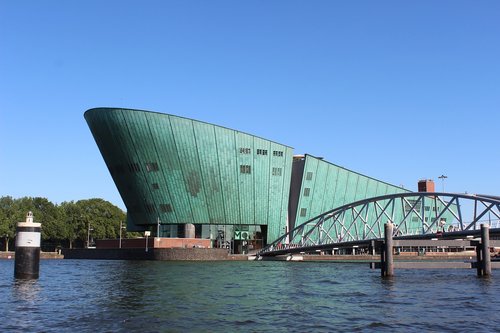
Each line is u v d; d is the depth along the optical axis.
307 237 111.50
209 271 67.62
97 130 120.38
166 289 41.53
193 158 118.88
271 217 127.19
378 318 26.92
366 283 47.91
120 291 39.62
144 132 116.00
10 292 37.62
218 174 121.19
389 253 52.59
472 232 64.50
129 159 119.06
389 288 42.84
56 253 143.62
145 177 119.25
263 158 125.56
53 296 35.75
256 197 125.38
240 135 122.75
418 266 52.88
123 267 78.88
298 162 135.50
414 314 28.25
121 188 125.56
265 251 114.50
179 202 120.00
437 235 68.94
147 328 24.09
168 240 116.00
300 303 33.00
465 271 68.50
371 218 146.25
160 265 86.31
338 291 40.62
